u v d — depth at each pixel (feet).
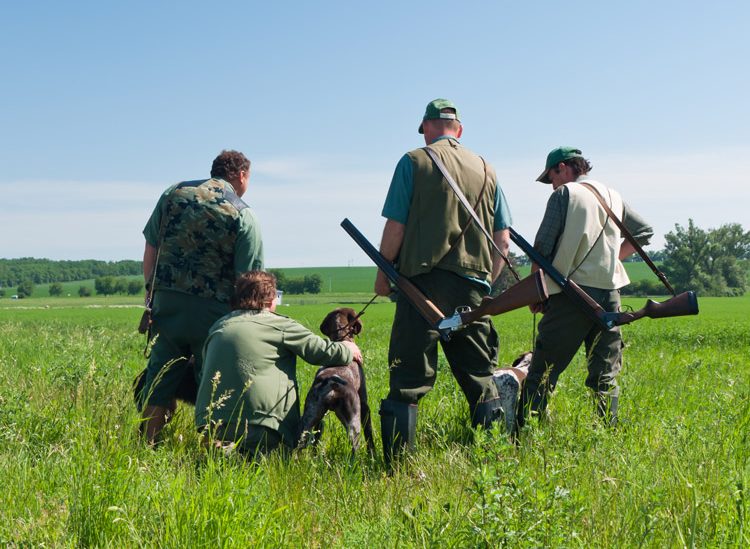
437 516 9.52
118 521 9.46
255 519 9.70
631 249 18.26
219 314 16.20
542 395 16.31
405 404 14.57
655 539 9.20
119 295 622.95
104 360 24.14
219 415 14.06
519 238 17.13
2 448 13.60
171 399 16.29
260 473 12.17
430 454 14.49
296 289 511.81
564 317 16.74
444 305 14.66
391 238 14.69
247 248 16.30
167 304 16.05
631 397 19.15
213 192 16.21
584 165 17.98
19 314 183.83
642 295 414.62
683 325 73.15
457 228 14.57
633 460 12.57
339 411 15.56
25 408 15.12
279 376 14.64
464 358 15.11
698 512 9.75
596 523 9.73
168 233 16.14
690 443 13.58
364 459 14.82
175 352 16.35
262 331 14.60
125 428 13.19
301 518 10.41
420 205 14.55
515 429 16.55
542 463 12.42
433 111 15.53
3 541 9.12
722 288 401.49
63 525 9.79
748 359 31.30
